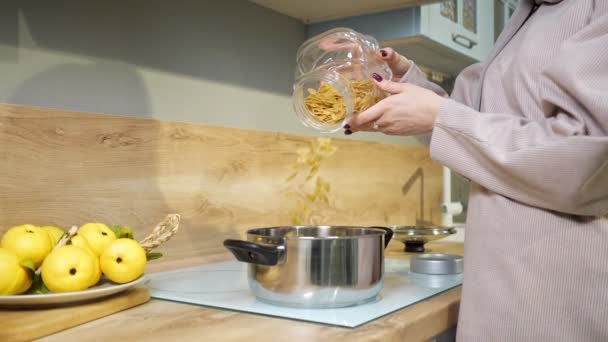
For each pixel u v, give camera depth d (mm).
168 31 1184
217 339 610
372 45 979
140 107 1124
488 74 862
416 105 811
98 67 1043
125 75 1094
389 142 2041
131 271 781
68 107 992
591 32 711
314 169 1540
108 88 1061
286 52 1532
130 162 1074
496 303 736
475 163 761
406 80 1102
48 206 937
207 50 1280
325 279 745
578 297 693
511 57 836
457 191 2436
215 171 1261
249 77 1403
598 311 682
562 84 711
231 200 1301
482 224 776
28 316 661
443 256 1167
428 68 2076
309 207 1537
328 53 939
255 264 780
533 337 710
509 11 2270
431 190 2162
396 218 1930
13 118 887
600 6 732
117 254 775
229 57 1342
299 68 981
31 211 912
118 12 1079
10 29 909
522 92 785
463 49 1751
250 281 795
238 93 1370
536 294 711
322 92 891
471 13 1857
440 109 781
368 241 778
